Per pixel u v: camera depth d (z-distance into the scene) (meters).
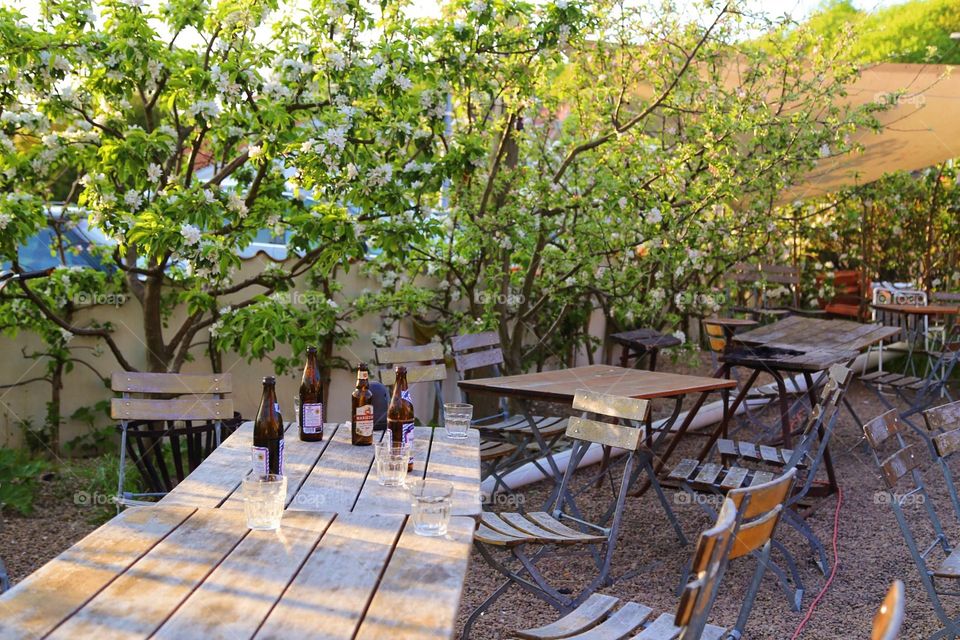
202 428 5.05
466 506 2.96
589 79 8.05
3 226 5.31
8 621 2.02
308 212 6.40
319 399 3.91
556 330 8.95
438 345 6.10
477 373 7.96
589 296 8.73
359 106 6.42
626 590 4.54
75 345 6.71
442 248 7.73
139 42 5.54
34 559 4.68
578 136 8.20
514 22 6.73
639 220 7.59
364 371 3.85
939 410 4.49
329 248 6.12
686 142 8.23
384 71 6.12
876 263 12.55
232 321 6.16
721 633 2.99
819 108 8.22
